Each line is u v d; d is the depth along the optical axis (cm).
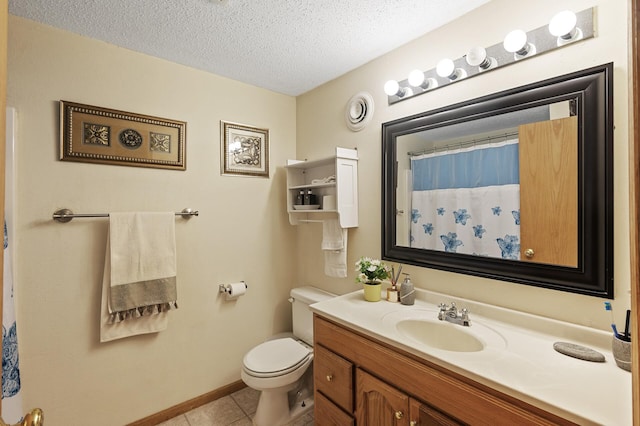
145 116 185
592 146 113
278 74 215
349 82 210
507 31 137
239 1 140
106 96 173
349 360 138
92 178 169
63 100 160
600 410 78
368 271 171
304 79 223
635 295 57
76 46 164
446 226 157
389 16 153
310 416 193
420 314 148
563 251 120
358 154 203
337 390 142
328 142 227
